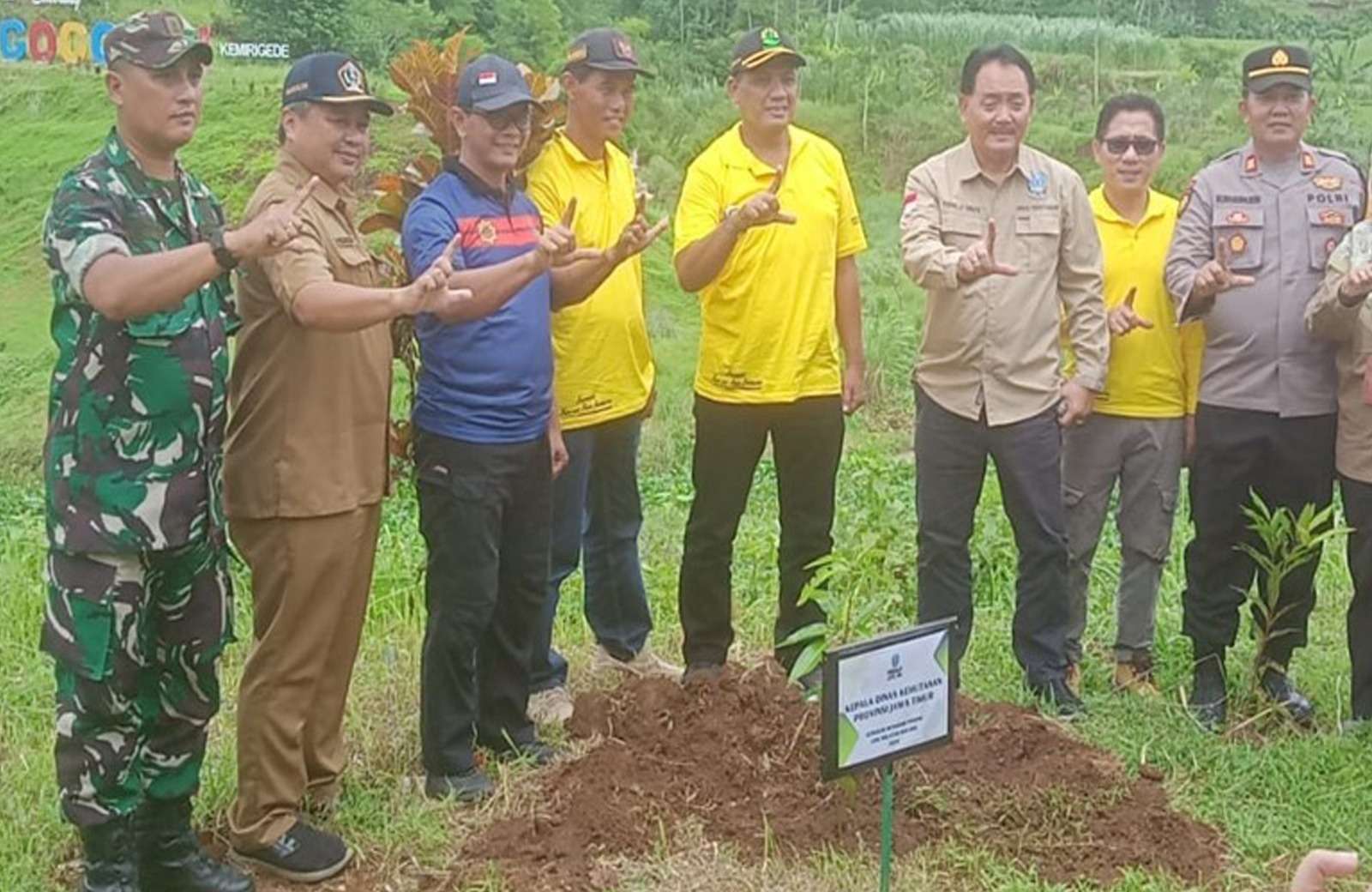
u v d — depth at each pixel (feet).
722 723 15.52
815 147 16.49
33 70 65.31
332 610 13.07
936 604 17.03
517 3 61.52
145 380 11.49
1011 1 89.30
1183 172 61.16
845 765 11.55
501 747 15.15
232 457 12.89
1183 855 13.70
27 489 38.47
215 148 55.42
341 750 14.17
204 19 62.54
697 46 71.00
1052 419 16.57
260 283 12.53
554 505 16.21
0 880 13.07
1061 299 17.06
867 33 78.02
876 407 44.01
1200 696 17.15
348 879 13.26
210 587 12.39
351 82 12.62
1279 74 16.26
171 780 12.59
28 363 48.08
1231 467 16.67
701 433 16.58
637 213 14.40
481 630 14.21
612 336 16.34
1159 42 77.66
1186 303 16.49
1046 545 16.69
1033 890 12.92
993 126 16.07
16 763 15.39
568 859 13.30
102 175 11.44
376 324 11.97
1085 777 14.79
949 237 16.37
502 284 12.80
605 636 17.87
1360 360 16.03
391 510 27.89
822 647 14.15
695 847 13.53
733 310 16.10
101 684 11.78
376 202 17.21
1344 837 14.08
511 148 13.82
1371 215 16.47
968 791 14.44
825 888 12.98
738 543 24.02
